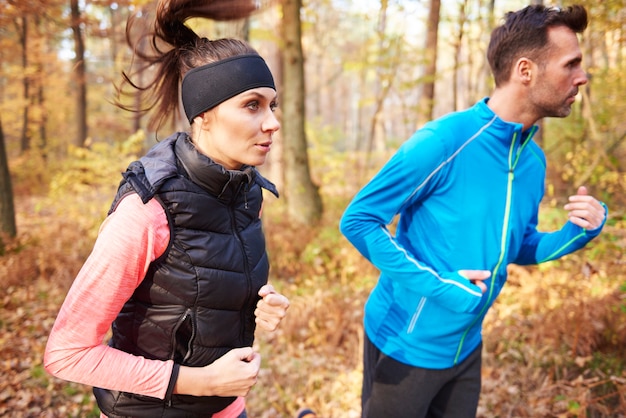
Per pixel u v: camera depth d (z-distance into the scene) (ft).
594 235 5.55
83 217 24.07
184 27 3.91
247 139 3.53
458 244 5.36
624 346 10.20
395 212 5.35
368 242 5.23
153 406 3.90
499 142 5.27
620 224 12.42
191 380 3.59
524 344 10.81
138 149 26.00
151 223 3.40
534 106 5.17
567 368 9.89
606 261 12.61
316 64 80.12
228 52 3.56
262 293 3.84
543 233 6.18
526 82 5.09
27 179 49.47
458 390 5.98
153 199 3.45
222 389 3.68
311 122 40.98
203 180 3.57
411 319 5.64
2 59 35.76
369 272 16.69
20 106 50.78
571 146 24.39
